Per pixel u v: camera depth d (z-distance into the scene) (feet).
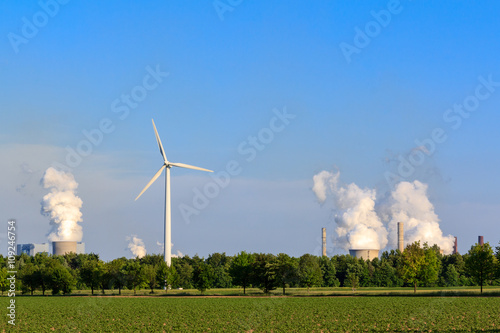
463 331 193.16
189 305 325.21
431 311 264.31
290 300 352.28
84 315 267.39
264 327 211.61
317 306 302.86
